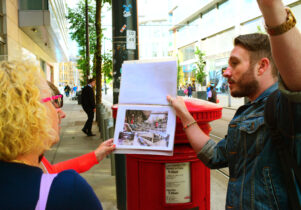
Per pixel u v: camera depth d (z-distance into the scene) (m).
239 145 1.25
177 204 1.86
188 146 1.86
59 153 6.58
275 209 1.07
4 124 0.80
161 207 1.87
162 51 68.06
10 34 11.23
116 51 3.16
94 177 4.83
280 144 1.06
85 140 8.22
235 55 1.29
